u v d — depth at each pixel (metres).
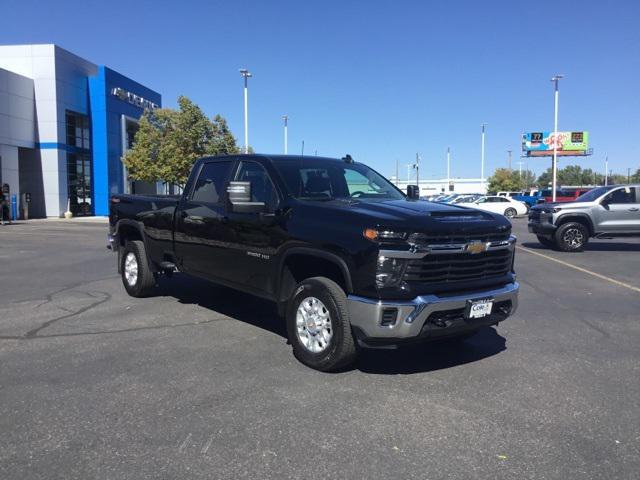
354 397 4.41
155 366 5.12
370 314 4.46
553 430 3.87
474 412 4.16
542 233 16.08
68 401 4.29
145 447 3.56
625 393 4.57
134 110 42.03
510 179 89.19
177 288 8.91
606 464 3.40
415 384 4.73
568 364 5.32
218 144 36.34
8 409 4.14
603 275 11.13
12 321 6.80
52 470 3.28
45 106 33.97
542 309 7.86
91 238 18.92
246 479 3.20
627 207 15.42
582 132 81.44
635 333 6.54
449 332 4.73
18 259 13.03
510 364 5.30
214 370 5.02
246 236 5.78
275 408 4.18
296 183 5.66
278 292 5.43
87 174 38.12
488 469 3.33
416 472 3.29
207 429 3.82
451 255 4.70
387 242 4.48
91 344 5.82
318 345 5.00
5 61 33.84
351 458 3.44
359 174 6.41
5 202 29.08
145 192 45.12
